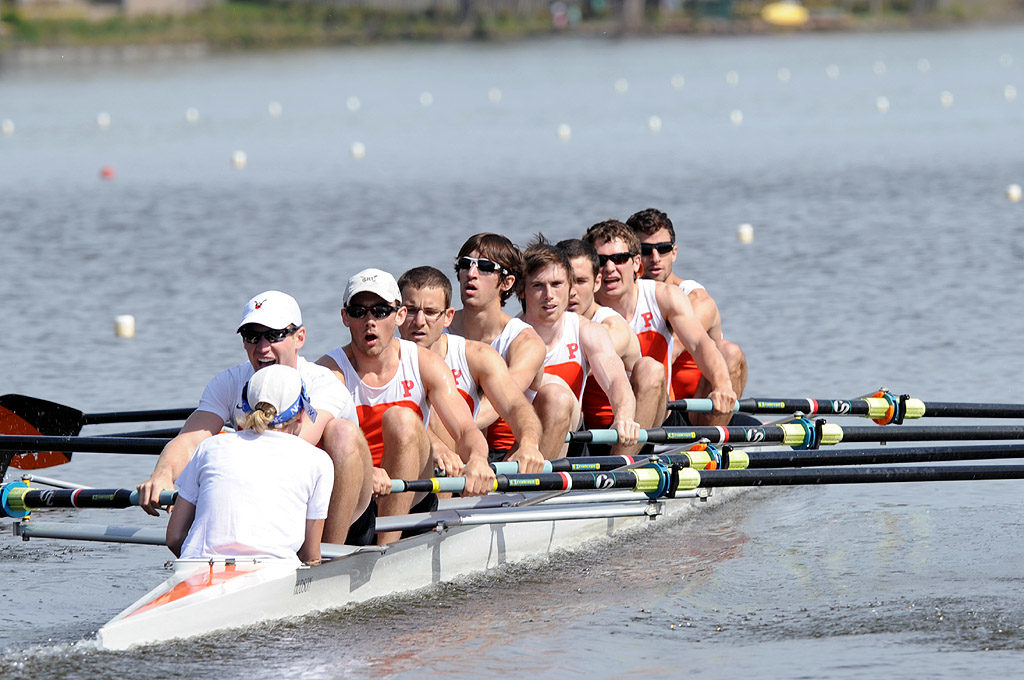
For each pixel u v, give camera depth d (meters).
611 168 131.38
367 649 26.91
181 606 26.25
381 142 161.38
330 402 29.11
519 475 32.03
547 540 34.41
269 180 125.94
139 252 85.75
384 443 31.11
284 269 78.25
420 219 97.88
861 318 63.22
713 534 36.41
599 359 37.81
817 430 37.84
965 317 62.91
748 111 196.25
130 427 48.59
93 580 32.66
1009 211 96.81
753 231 90.56
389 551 29.88
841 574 32.19
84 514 39.47
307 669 25.78
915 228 90.19
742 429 37.41
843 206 101.94
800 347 57.78
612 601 30.36
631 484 32.94
